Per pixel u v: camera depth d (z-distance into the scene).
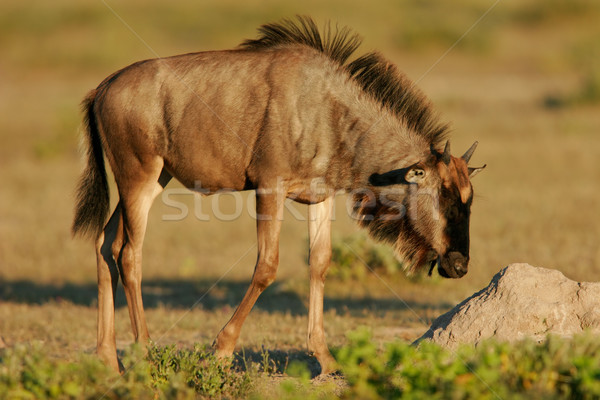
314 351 22.58
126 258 23.31
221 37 176.88
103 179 24.94
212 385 19.17
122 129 23.62
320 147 22.41
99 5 195.12
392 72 23.55
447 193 21.67
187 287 39.03
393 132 22.73
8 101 110.62
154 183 23.88
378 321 29.77
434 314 30.81
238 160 22.72
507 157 71.50
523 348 16.88
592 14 195.75
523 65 146.88
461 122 89.50
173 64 23.61
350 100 22.66
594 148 75.06
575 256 38.69
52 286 38.69
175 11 197.00
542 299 20.19
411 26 170.50
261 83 22.56
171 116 23.09
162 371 19.45
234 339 21.77
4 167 73.88
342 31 23.84
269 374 21.86
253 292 22.03
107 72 146.50
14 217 55.47
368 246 39.34
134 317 22.98
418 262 23.03
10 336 27.67
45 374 17.14
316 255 23.09
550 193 57.31
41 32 176.62
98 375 17.64
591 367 15.55
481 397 14.81
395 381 17.44
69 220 54.59
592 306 19.81
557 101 103.75
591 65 113.88
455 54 159.62
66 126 83.31
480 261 38.59
